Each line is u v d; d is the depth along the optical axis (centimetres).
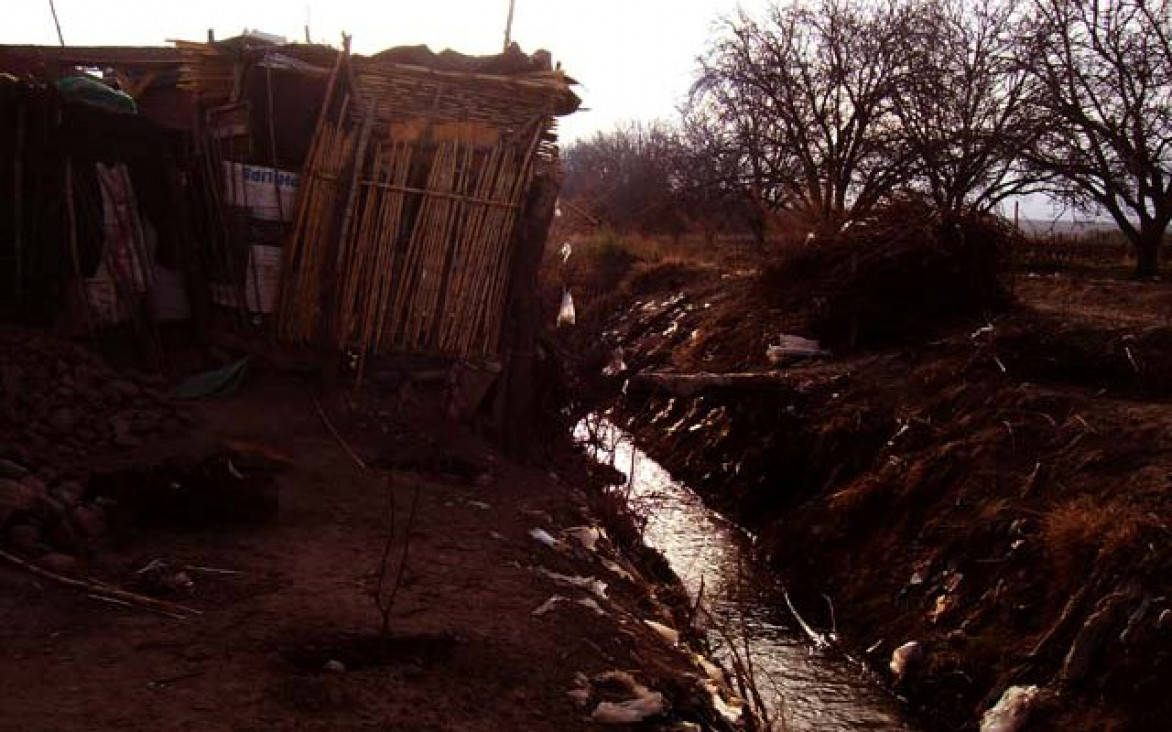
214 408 893
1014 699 642
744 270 2184
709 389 1470
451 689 460
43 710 383
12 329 856
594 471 1161
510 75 1020
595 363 1769
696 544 1098
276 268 998
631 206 3719
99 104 963
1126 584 659
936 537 873
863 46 2280
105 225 928
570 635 561
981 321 1324
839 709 725
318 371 988
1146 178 1814
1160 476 766
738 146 2559
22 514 551
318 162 976
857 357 1392
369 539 662
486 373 1002
